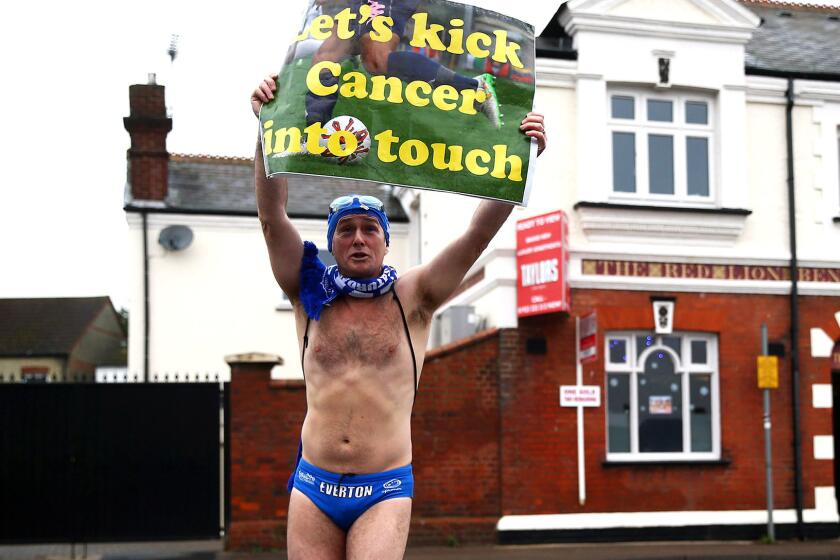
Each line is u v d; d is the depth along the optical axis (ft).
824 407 47.83
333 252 13.21
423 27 13.28
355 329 13.00
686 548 43.21
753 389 47.24
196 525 43.57
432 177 12.92
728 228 47.55
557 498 45.09
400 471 13.03
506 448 45.01
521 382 45.42
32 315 111.86
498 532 44.47
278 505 43.78
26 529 42.93
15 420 43.47
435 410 45.01
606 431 45.85
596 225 46.37
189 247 68.80
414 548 43.60
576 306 46.01
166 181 69.97
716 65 48.39
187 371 67.72
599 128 46.96
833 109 49.93
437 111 13.08
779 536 46.32
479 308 50.44
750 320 47.52
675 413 46.96
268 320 68.95
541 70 46.88
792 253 48.16
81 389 43.78
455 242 13.47
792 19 61.46
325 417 12.96
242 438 43.83
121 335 131.23
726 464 46.39
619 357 46.70
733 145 48.19
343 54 13.04
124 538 43.21
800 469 46.96
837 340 48.34
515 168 13.15
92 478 43.42
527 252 45.16
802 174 49.29
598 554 41.04
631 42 47.67
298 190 73.67
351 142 12.82
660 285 46.68
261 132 13.08
